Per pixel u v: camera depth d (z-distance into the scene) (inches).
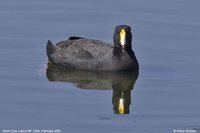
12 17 824.3
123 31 693.9
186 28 805.9
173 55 738.2
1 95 626.8
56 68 708.0
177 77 680.4
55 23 815.7
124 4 865.5
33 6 855.1
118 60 696.4
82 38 740.0
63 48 722.8
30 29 796.0
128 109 605.3
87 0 877.2
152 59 729.6
